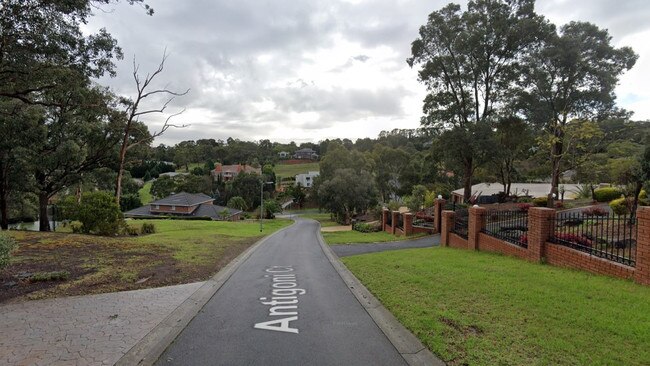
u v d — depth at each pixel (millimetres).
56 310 6012
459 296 6148
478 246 12234
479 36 26609
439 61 28953
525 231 11148
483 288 6523
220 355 4297
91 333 5004
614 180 22594
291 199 89438
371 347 4465
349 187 57625
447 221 14992
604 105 28641
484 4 27562
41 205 24875
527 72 28078
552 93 29219
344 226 49281
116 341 4719
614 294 5754
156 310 6066
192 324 5410
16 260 9695
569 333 4402
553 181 26953
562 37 26828
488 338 4375
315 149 150000
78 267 9141
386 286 7238
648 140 17156
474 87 29328
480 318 5047
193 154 111750
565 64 27047
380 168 73500
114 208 19688
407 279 7637
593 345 4070
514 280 6996
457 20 28266
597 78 27391
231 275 9188
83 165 25359
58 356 4270
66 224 29953
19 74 13508
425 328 4809
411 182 64688
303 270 9969
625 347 4000
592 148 26844
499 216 12242
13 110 19172
